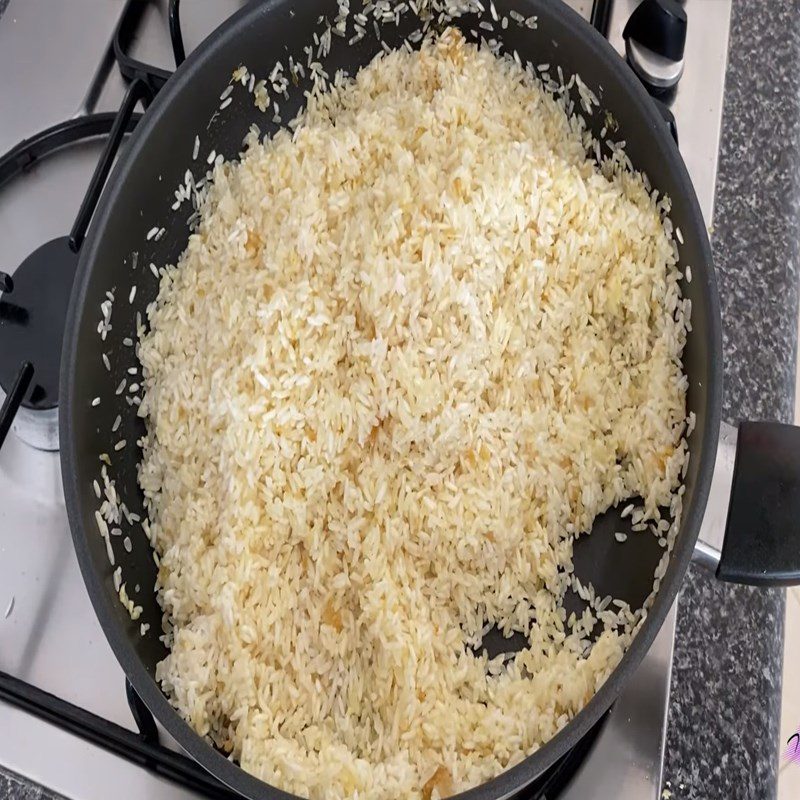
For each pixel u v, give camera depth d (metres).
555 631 0.56
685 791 0.53
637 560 0.56
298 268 0.58
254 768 0.50
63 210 0.63
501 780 0.44
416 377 0.55
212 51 0.57
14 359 0.58
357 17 0.61
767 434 0.51
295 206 0.59
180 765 0.51
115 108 0.65
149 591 0.56
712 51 0.64
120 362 0.58
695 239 0.54
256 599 0.54
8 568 0.57
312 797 0.49
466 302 0.55
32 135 0.64
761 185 0.62
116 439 0.58
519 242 0.57
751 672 0.54
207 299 0.60
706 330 0.52
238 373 0.55
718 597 0.55
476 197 0.56
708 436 0.50
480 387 0.56
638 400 0.57
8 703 0.53
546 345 0.58
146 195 0.58
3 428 0.55
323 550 0.56
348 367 0.57
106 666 0.55
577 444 0.57
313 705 0.53
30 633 0.56
